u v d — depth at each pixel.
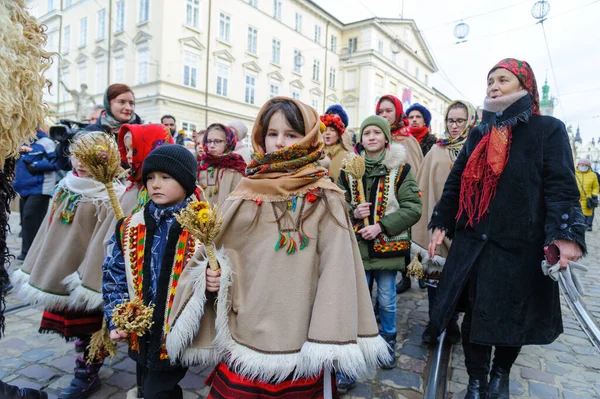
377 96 30.28
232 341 1.37
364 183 2.62
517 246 1.87
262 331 1.33
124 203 2.17
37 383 2.33
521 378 2.52
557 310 1.96
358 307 1.41
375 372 2.51
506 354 2.08
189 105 19.66
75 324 2.18
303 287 1.37
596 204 8.86
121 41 20.02
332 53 29.22
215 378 1.43
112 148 1.82
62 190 2.33
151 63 18.80
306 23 26.80
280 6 24.66
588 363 2.74
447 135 3.35
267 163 1.51
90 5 21.78
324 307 1.30
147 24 18.89
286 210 1.44
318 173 1.50
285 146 1.51
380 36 30.12
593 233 9.80
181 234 1.65
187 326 1.37
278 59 24.70
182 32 19.19
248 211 1.48
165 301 1.59
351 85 30.02
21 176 4.66
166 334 1.48
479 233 1.97
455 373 2.54
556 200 1.79
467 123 3.23
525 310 1.86
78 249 2.22
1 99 0.97
